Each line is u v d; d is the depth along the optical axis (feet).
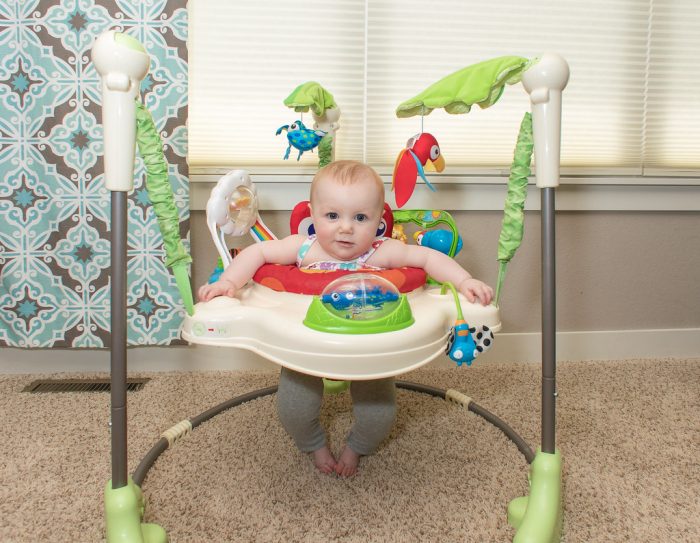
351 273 2.82
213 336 2.70
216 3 4.65
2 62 4.20
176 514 2.86
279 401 3.12
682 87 5.17
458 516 2.85
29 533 2.69
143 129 2.45
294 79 4.81
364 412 3.09
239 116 4.81
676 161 5.28
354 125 4.91
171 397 4.30
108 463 3.31
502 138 5.06
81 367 4.83
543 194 2.60
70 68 4.21
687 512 2.89
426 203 4.96
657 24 5.05
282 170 4.85
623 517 2.84
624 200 5.17
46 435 3.65
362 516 2.86
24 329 4.50
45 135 4.28
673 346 5.41
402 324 2.51
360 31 4.80
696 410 4.11
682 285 5.39
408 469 3.30
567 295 5.31
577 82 5.05
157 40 4.22
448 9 4.83
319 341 2.41
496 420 3.71
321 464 3.26
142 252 4.48
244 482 3.16
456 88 2.83
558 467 2.65
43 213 4.37
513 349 5.24
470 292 2.99
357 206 2.96
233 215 3.38
